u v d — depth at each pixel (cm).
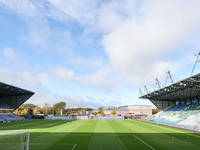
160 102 7450
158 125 4450
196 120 4059
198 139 2270
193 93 5391
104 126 4119
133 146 1822
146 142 2048
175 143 1992
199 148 1744
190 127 3472
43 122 5581
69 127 3834
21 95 7319
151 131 3125
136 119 7794
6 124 4753
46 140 2158
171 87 4478
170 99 7300
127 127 3884
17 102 7331
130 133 2847
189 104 6366
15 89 6053
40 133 2809
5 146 1775
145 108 12975
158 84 5294
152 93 5709
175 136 2531
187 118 4616
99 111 12500
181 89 4609
